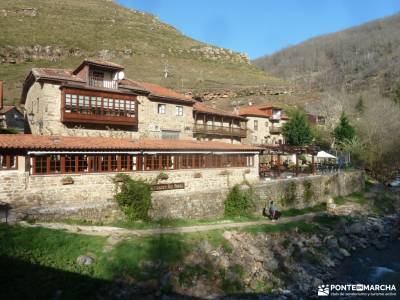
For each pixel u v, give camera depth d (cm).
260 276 2127
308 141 5706
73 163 2289
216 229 2520
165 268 1920
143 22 15125
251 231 2609
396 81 12838
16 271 1606
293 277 2222
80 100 3269
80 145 2303
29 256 1695
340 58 19038
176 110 4188
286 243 2598
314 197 3803
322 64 19300
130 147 2520
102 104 3409
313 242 2730
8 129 4403
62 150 2203
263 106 6419
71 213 2158
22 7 12100
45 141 2256
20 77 7594
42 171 2159
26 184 2083
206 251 2173
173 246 2100
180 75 9950
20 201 2059
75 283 1659
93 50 10438
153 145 2741
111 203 2355
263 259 2298
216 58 13212
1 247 1678
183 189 2870
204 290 1873
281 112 6488
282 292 2036
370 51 18212
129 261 1864
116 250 1914
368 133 6009
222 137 5062
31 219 2006
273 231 2709
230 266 2122
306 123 5809
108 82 3569
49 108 3164
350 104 9062
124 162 2536
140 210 2445
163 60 11244
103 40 11531
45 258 1723
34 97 3519
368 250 2858
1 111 4816
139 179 2584
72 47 10050
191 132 4381
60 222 2103
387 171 5769
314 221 3181
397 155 5791
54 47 9719
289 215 3281
